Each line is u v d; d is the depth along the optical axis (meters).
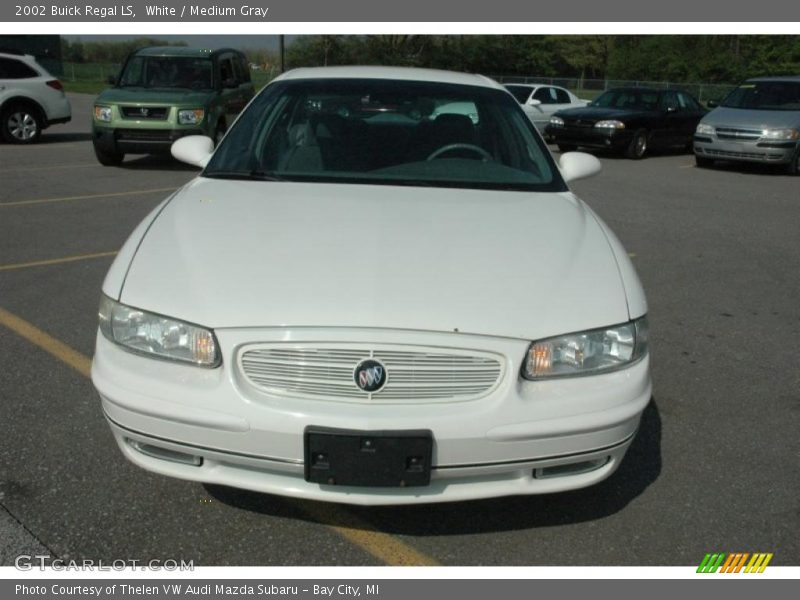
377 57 43.75
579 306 2.56
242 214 3.05
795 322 5.33
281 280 2.56
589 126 15.52
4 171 10.99
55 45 43.28
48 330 4.59
